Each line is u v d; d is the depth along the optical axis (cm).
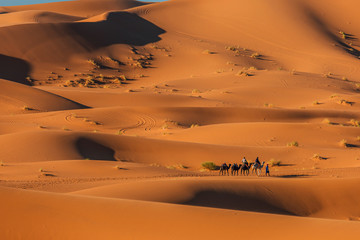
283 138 10056
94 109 13325
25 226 1902
